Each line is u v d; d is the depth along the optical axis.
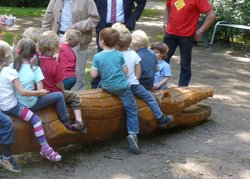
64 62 4.81
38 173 3.78
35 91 3.59
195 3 6.04
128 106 4.33
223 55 10.02
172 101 4.76
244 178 3.94
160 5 21.45
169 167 4.08
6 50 3.68
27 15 15.67
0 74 3.59
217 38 11.28
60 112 3.82
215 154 4.44
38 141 3.75
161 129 4.98
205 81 7.52
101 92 4.36
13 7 19.72
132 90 4.48
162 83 5.17
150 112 4.48
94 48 9.84
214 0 11.19
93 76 4.38
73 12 5.35
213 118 5.56
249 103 6.35
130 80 4.46
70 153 4.25
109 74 4.28
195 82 7.41
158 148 4.53
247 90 7.07
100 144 4.52
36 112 3.78
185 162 4.21
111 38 4.27
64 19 5.39
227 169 4.11
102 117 4.20
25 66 3.68
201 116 5.23
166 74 5.24
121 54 4.36
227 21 11.02
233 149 4.59
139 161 4.18
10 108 3.59
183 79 6.33
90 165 4.02
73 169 3.91
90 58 8.70
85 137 4.15
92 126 4.16
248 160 4.33
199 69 8.44
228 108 6.04
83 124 3.95
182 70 6.32
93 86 5.01
